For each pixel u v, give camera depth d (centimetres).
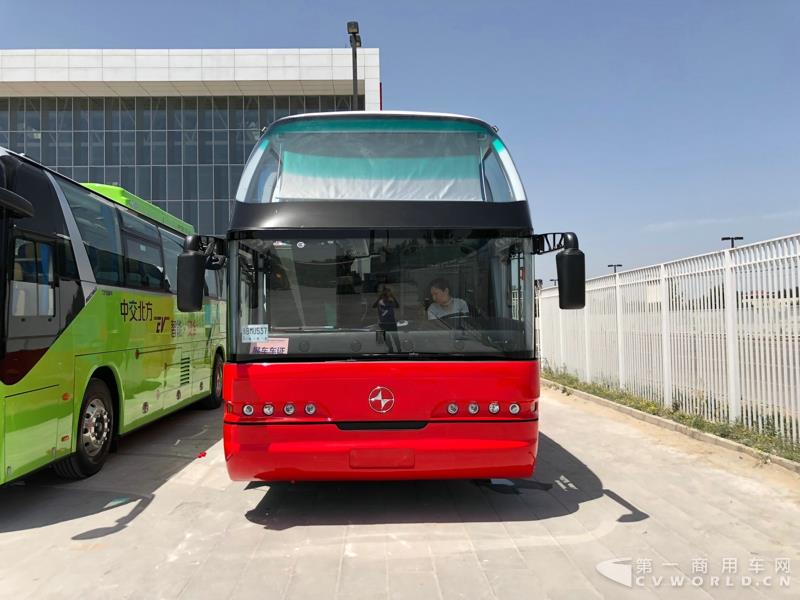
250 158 544
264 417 489
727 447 748
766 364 730
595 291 1299
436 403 491
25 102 3856
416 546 464
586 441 836
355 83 1905
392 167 538
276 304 502
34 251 566
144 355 836
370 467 487
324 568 425
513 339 505
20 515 553
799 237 665
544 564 428
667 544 463
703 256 865
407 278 507
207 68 3681
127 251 798
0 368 509
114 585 404
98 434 698
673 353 962
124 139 3875
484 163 545
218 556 450
